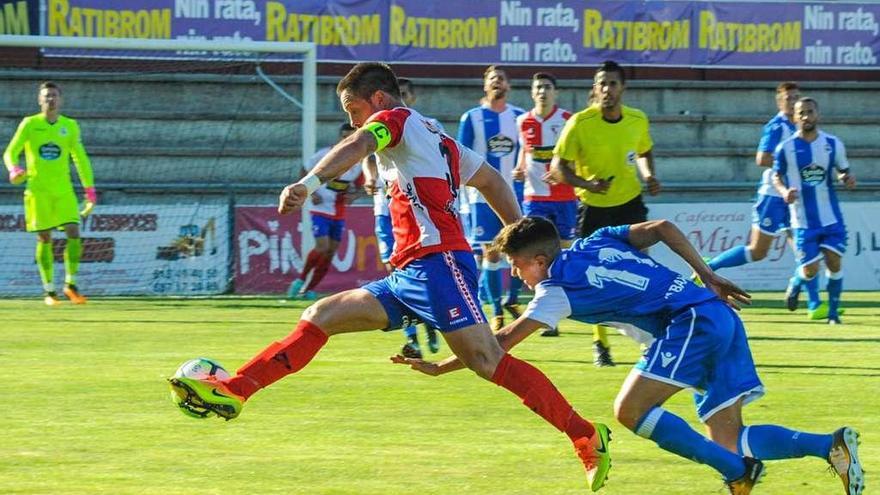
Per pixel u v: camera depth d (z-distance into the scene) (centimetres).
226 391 770
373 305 808
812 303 1986
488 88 1845
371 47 2733
